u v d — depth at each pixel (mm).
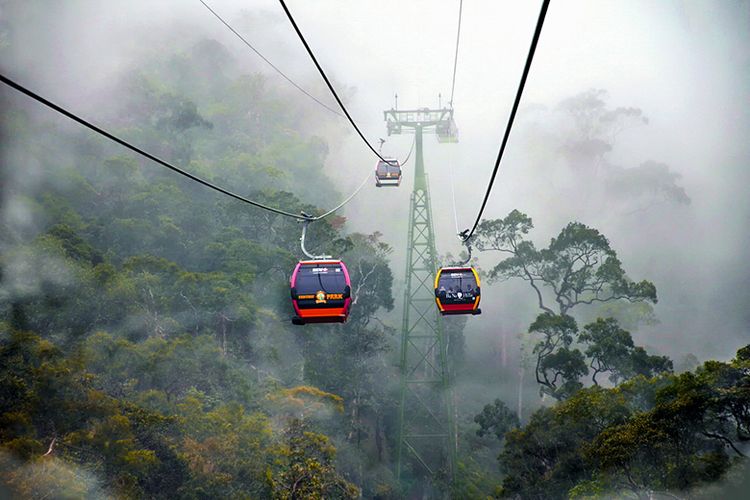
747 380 31453
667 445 32219
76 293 51406
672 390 33562
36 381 37188
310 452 44188
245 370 55031
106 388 42656
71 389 37750
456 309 26984
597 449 35438
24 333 41156
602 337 53219
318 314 22969
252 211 75812
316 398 55594
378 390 74562
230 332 57906
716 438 32438
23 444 33062
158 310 55125
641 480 32469
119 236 71125
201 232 77062
